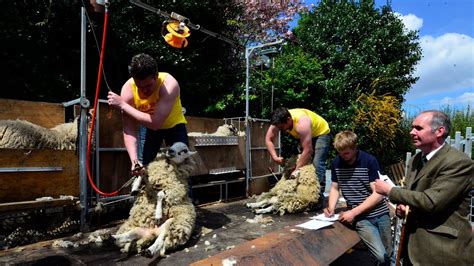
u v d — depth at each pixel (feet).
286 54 34.17
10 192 9.43
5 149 9.31
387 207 11.98
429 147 8.68
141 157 12.83
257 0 36.47
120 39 23.90
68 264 7.68
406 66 36.01
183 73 27.50
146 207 9.48
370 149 32.48
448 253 8.00
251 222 12.37
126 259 8.16
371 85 33.17
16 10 20.54
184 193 9.77
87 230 10.76
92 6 11.07
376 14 36.55
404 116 36.76
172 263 7.97
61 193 10.60
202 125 19.35
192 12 26.84
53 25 22.41
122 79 26.13
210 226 11.66
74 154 10.98
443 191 7.91
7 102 11.87
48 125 12.92
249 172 19.25
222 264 7.36
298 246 9.35
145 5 12.84
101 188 11.98
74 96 23.44
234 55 32.53
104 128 12.11
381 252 10.96
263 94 30.12
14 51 21.08
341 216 11.68
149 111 10.11
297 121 15.15
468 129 19.25
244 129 20.03
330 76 35.14
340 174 12.41
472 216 13.65
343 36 35.47
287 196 14.23
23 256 8.19
